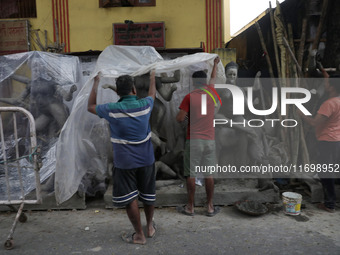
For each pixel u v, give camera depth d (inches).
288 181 171.3
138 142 106.0
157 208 145.9
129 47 142.4
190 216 136.1
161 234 119.5
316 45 180.2
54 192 143.3
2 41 320.5
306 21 177.9
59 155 131.0
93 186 155.5
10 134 151.3
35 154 118.6
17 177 145.5
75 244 112.7
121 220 133.1
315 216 135.5
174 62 132.5
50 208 143.6
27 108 151.3
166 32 324.5
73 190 136.4
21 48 320.5
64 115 153.9
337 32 177.5
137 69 132.1
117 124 103.9
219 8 321.4
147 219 116.0
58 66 154.4
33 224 129.9
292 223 128.1
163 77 153.9
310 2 186.7
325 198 141.0
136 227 110.4
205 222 129.8
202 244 111.3
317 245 109.7
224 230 122.2
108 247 110.1
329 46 182.1
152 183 112.1
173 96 168.7
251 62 263.1
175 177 163.0
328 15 181.9
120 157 104.8
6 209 142.1
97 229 124.6
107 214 139.6
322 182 140.8
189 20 323.6
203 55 139.6
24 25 318.7
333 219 132.1
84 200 144.8
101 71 128.6
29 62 150.4
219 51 261.0
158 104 160.2
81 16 324.5
